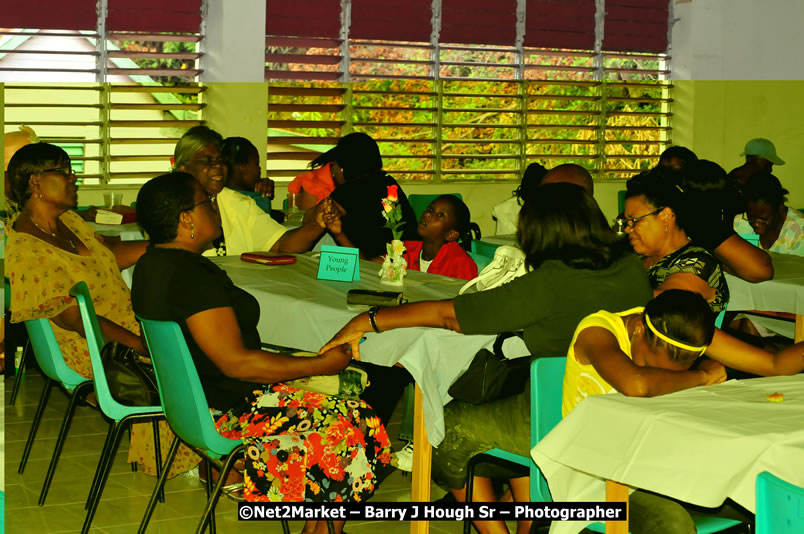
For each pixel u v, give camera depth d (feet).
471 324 8.28
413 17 24.30
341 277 11.34
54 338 10.76
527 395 8.38
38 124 20.66
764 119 28.27
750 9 27.58
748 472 5.49
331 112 23.85
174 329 8.13
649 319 6.89
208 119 22.34
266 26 22.72
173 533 10.32
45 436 13.60
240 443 8.52
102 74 21.13
